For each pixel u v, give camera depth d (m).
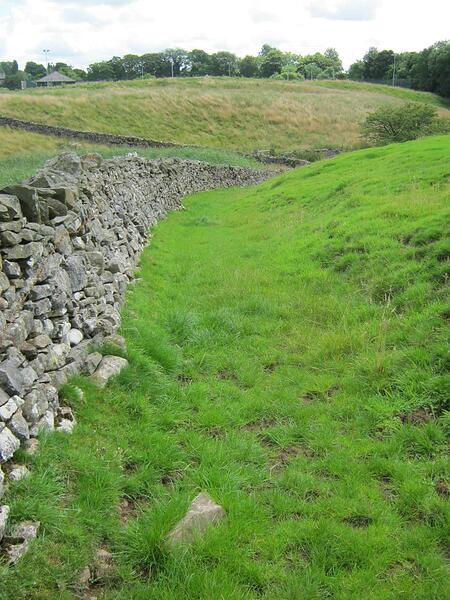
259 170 39.47
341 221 12.96
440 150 19.09
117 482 4.65
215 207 23.84
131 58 154.00
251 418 6.31
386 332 7.76
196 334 8.40
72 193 7.27
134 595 3.70
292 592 3.82
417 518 4.64
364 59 132.00
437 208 11.62
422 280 8.84
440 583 3.91
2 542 3.67
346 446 5.70
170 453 5.27
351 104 75.94
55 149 36.16
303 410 6.38
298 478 5.12
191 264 13.04
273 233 15.33
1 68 163.25
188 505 4.48
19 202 5.69
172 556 3.98
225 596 3.71
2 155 31.14
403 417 6.06
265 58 162.12
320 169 23.66
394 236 10.80
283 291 10.38
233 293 10.30
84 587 3.68
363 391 6.68
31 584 3.47
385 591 3.85
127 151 36.62
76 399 5.57
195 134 57.84
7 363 4.45
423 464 5.29
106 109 56.88
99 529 4.13
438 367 6.60
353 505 4.73
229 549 4.12
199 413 6.23
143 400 6.07
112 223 10.66
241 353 8.02
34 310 5.37
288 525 4.48
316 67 156.38
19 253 5.16
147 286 10.63
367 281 9.72
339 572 4.04
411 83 108.00
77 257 6.95
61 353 5.76
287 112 67.06
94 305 7.19
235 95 68.94
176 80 85.12
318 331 8.52
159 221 18.14
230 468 5.21
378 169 18.22
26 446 4.44
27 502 3.94
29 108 52.34
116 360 6.56
